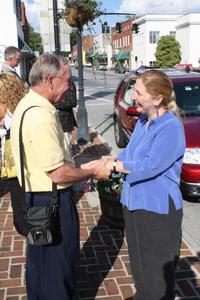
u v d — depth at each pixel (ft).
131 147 9.36
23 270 13.44
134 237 9.36
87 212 18.25
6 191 21.17
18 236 15.94
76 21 32.22
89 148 31.99
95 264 13.78
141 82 8.76
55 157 8.27
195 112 22.04
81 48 33.32
